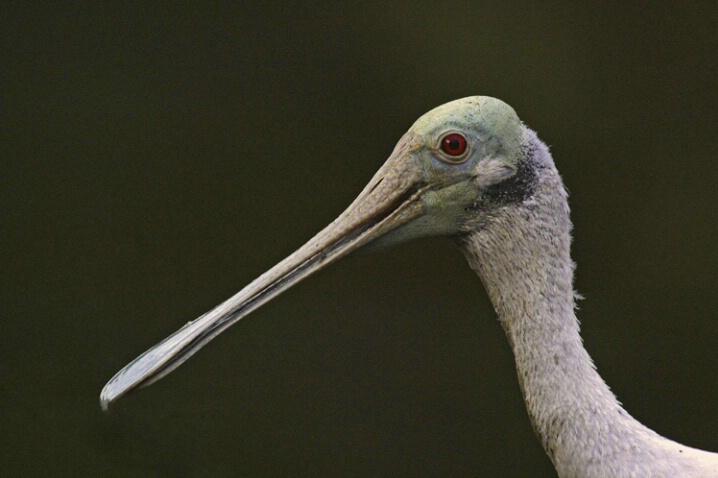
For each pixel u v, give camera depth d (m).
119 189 15.03
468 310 14.43
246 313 6.83
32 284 14.64
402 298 14.61
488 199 6.41
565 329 6.26
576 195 14.09
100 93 15.14
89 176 15.08
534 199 6.33
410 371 14.03
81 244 14.84
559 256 6.32
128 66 15.09
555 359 6.22
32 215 14.95
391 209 6.60
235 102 14.98
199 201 14.98
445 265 14.53
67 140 15.13
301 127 14.88
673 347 13.70
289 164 14.93
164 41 15.02
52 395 13.50
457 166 6.41
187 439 12.91
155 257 14.83
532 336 6.29
